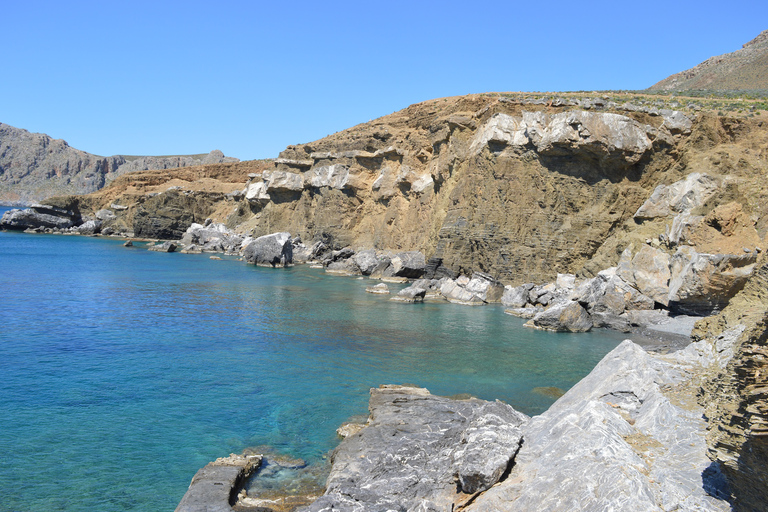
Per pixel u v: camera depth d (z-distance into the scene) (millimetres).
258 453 15828
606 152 44375
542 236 47000
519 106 50500
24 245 88062
